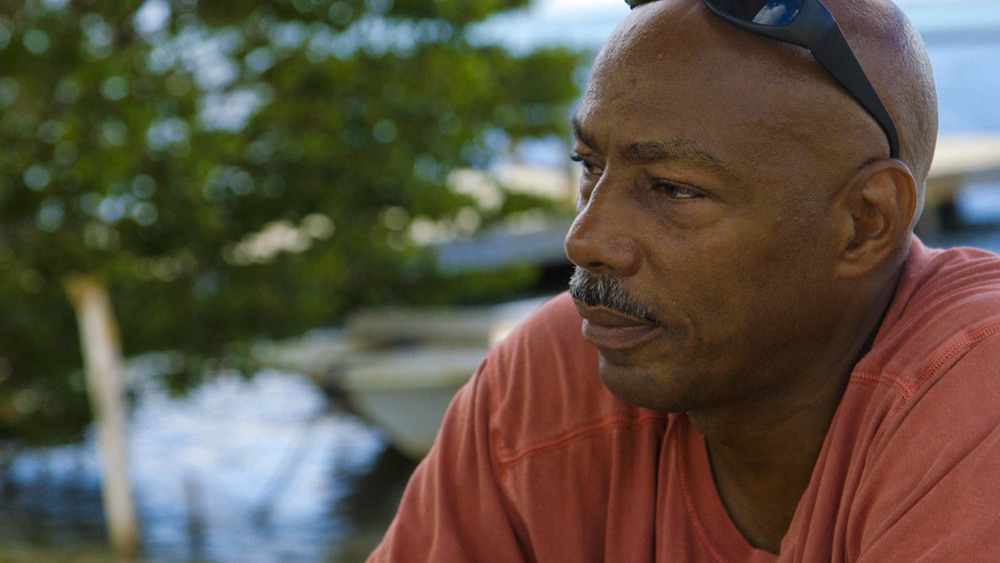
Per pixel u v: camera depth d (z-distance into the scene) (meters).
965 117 12.65
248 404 9.12
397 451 8.26
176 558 6.07
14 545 6.25
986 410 0.74
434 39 6.14
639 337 0.81
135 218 5.50
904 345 0.83
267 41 5.88
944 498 0.72
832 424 0.84
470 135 6.41
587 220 0.80
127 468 6.26
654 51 0.78
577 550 0.99
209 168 5.49
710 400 0.83
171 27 5.57
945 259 0.90
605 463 0.99
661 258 0.79
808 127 0.77
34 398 6.16
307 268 6.04
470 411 1.07
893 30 0.82
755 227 0.77
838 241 0.80
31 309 5.77
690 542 0.94
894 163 0.79
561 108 7.08
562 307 1.06
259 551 6.24
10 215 5.44
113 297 5.82
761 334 0.80
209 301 5.79
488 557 1.04
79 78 5.11
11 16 5.27
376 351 7.77
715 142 0.76
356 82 5.93
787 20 0.75
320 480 7.57
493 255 9.00
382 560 1.09
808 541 0.83
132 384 6.55
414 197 6.26
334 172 5.99
